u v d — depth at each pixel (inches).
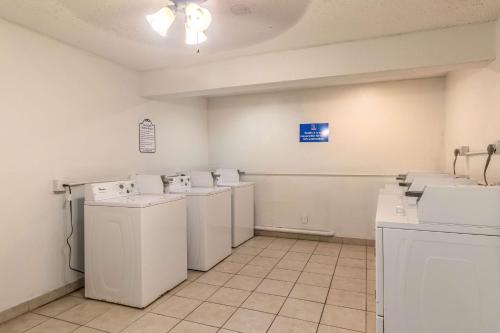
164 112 154.3
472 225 55.6
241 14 82.4
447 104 137.5
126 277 96.4
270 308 94.8
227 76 123.0
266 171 178.1
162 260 103.2
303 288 109.0
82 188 111.5
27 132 93.8
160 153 151.3
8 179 88.8
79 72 110.3
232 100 184.4
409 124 149.6
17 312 90.6
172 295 104.0
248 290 107.7
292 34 97.3
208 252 127.1
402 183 105.3
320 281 114.9
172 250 108.4
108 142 122.4
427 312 58.7
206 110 188.5
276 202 176.7
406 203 72.9
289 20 87.0
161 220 103.0
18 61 91.2
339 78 110.5
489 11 82.4
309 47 109.3
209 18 70.5
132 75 134.9
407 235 59.3
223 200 141.0
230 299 101.0
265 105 176.9
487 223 54.8
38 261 97.0
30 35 94.3
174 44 105.8
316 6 79.0
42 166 98.2
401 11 82.5
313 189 168.4
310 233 168.4
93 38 100.6
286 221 174.7
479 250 55.4
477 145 99.0
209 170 188.5
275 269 127.4
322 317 89.4
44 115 98.7
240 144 183.5
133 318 89.4
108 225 98.6
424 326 59.0
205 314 91.4
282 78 113.7
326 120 164.1
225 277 119.5
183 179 140.8
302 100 168.6
